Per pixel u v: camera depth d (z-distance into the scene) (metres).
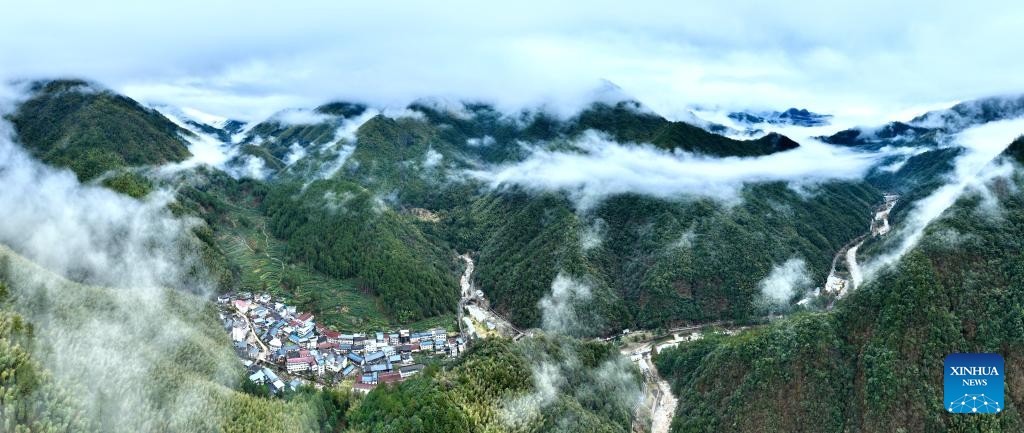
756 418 186.75
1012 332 178.12
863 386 180.00
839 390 184.25
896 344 182.00
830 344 194.38
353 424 165.25
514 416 167.88
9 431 102.81
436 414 155.88
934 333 180.88
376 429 154.88
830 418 179.50
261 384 194.62
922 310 186.25
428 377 177.62
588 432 173.75
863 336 194.00
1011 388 169.25
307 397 174.88
